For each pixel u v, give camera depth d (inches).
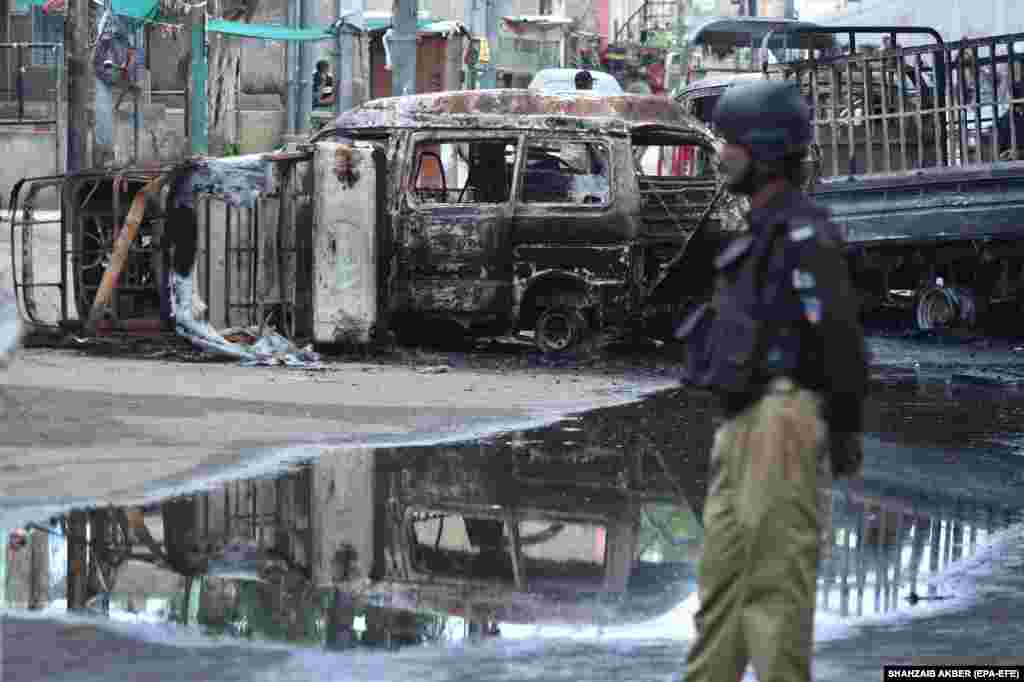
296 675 460.4
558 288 1540.4
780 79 1916.8
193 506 729.6
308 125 3196.4
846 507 770.2
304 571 608.7
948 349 1699.1
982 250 1744.6
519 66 4852.4
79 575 590.6
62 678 452.4
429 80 3567.9
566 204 1534.2
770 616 369.1
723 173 1553.9
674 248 1579.7
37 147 2731.3
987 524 727.7
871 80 1889.8
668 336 1658.5
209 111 3058.6
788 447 369.7
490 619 538.3
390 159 1562.5
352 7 3619.6
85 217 1508.4
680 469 874.8
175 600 555.5
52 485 757.9
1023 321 1863.9
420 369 1378.0
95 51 2297.0
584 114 1576.0
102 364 1311.5
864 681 468.1
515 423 1052.5
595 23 6136.8
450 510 740.7
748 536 371.2
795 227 375.2
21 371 1217.4
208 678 455.2
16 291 1518.2
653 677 463.8
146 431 933.8
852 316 369.1
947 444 994.1
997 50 1936.5
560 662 480.4
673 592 585.0
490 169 1626.5
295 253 1504.7
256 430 964.0
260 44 3427.7
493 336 1627.7
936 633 528.7
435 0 4350.4
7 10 3080.7
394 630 519.2
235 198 1418.6
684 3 6008.9
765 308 376.2
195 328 1409.9
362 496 768.3
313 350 1481.3
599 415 1109.7
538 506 755.4
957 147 1774.1
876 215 1806.1
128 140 2854.3
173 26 2682.1
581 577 607.5
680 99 2210.9
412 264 1545.3
